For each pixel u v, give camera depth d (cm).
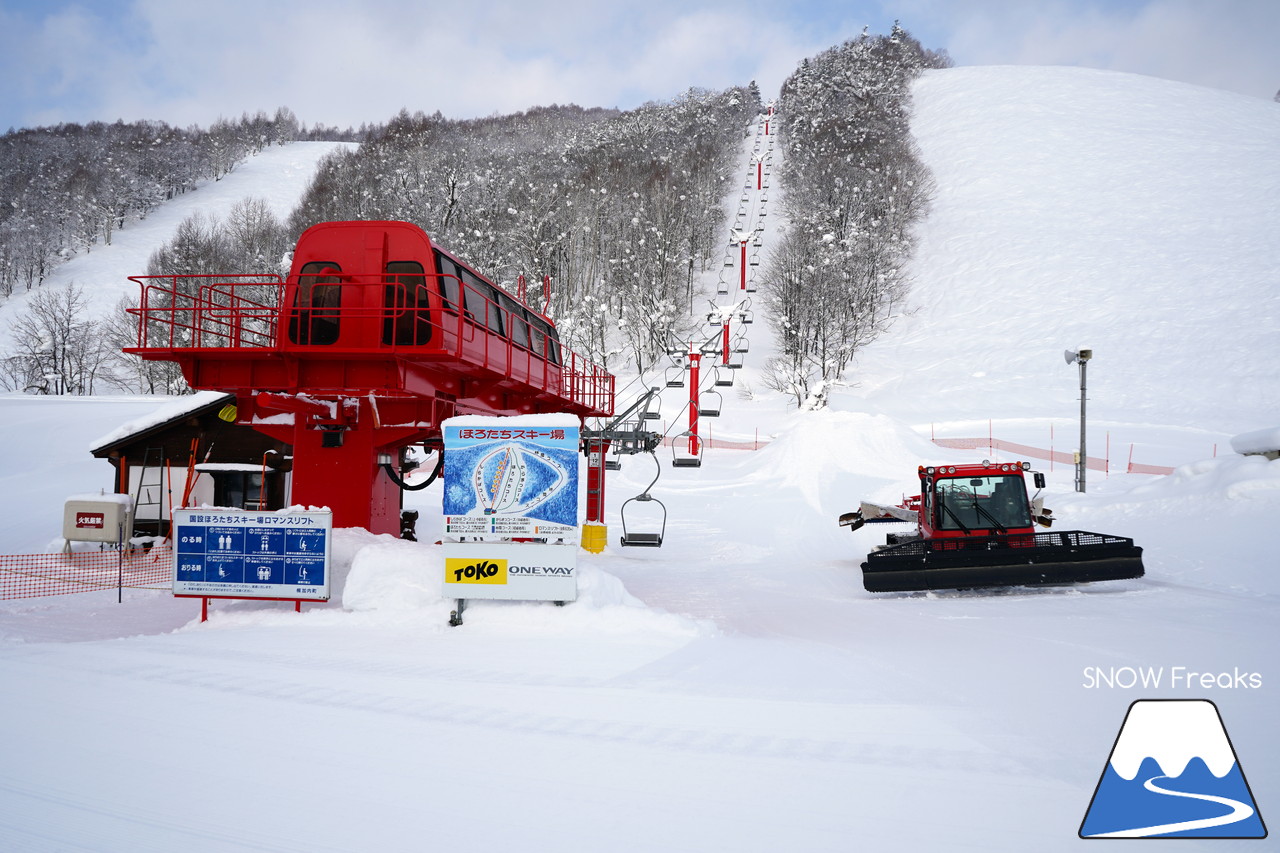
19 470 3616
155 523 2016
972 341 7206
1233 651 859
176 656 833
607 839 415
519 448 1034
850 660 832
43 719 614
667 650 877
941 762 529
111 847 408
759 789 484
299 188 15338
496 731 591
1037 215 9519
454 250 7012
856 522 1919
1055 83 13888
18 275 11519
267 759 532
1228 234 8462
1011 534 1436
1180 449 4253
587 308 7362
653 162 10775
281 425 1515
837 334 6950
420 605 1060
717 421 5703
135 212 13988
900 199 9412
